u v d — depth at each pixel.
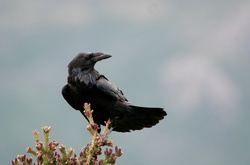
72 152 6.44
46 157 6.39
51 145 6.43
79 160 6.48
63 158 6.40
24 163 6.34
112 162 6.48
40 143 6.41
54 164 6.40
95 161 6.46
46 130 6.46
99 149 6.56
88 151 6.52
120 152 6.49
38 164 6.38
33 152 6.47
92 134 6.69
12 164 6.33
